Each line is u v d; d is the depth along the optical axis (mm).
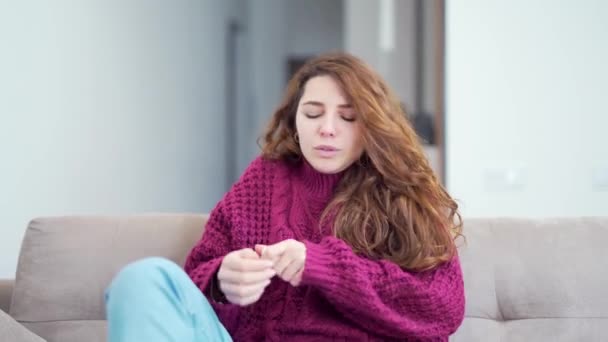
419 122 3521
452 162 2422
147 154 2941
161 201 3145
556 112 2383
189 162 3662
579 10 2369
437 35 2719
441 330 1148
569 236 1417
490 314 1394
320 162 1209
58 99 2117
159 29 3135
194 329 938
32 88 1965
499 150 2406
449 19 2428
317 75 1244
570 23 2375
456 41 2422
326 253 1085
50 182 2074
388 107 1243
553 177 2383
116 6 2588
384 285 1104
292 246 1055
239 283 1028
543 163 2389
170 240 1440
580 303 1355
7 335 1198
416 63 3965
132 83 2760
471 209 2414
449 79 2424
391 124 1214
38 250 1432
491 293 1396
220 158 4520
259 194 1296
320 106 1208
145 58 2928
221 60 4609
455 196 2416
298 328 1143
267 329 1163
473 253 1419
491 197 2414
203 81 4031
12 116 1865
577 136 2373
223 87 4664
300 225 1247
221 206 1302
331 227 1219
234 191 1314
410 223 1198
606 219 1454
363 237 1192
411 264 1169
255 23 6031
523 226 1451
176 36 3428
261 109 6195
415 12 3967
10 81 1854
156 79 3082
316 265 1052
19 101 1897
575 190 2377
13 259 1893
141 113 2869
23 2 1918
